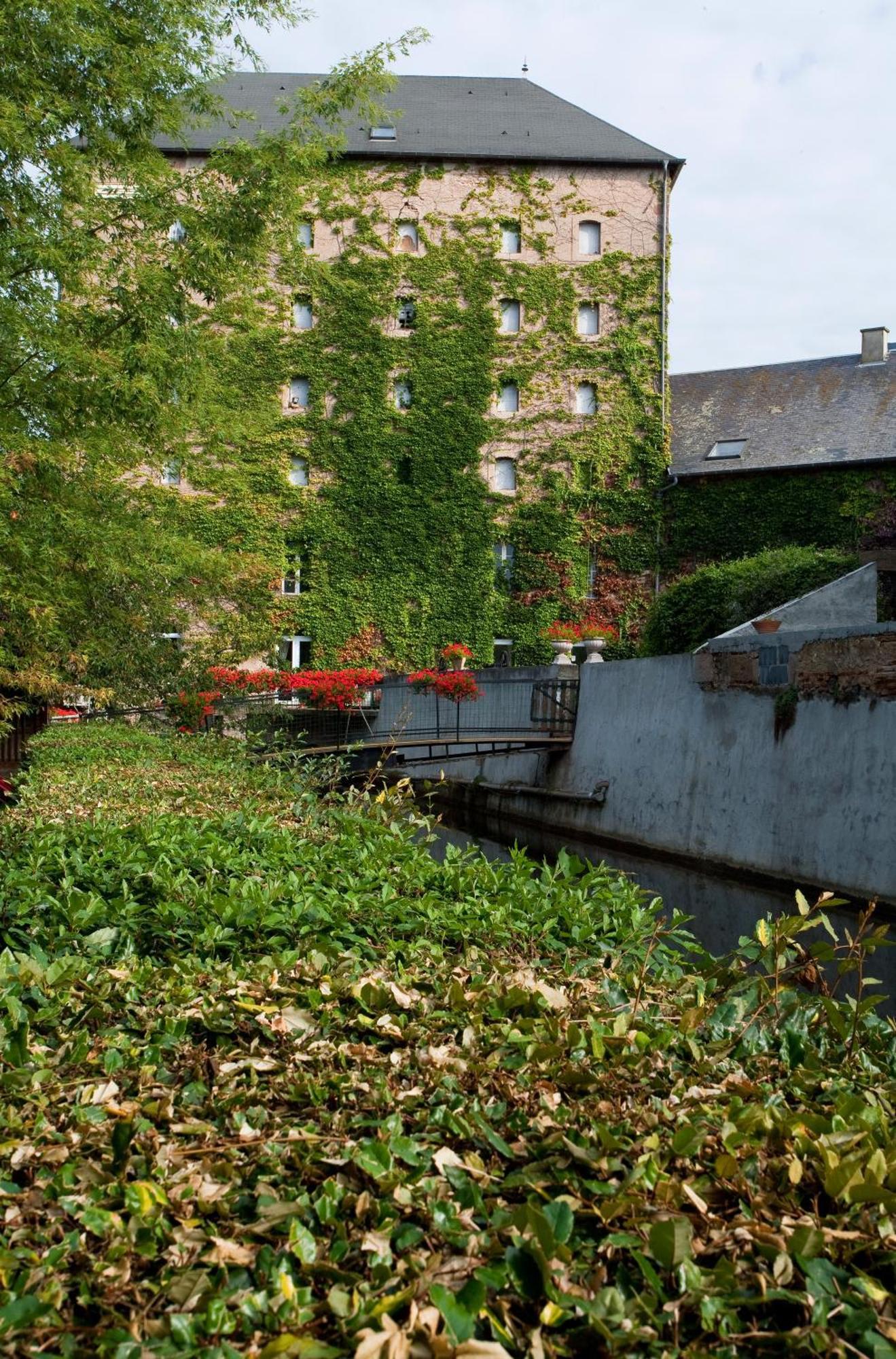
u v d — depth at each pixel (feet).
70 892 12.80
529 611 108.99
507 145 111.96
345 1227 6.02
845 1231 6.15
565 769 69.26
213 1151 7.01
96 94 32.65
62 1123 7.41
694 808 53.62
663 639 74.74
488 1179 6.56
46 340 30.22
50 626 33.37
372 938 12.69
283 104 36.47
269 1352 4.82
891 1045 9.98
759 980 10.56
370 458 109.70
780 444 106.73
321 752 60.03
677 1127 7.29
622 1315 5.20
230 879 13.73
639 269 110.22
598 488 109.09
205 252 33.19
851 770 42.32
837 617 58.75
